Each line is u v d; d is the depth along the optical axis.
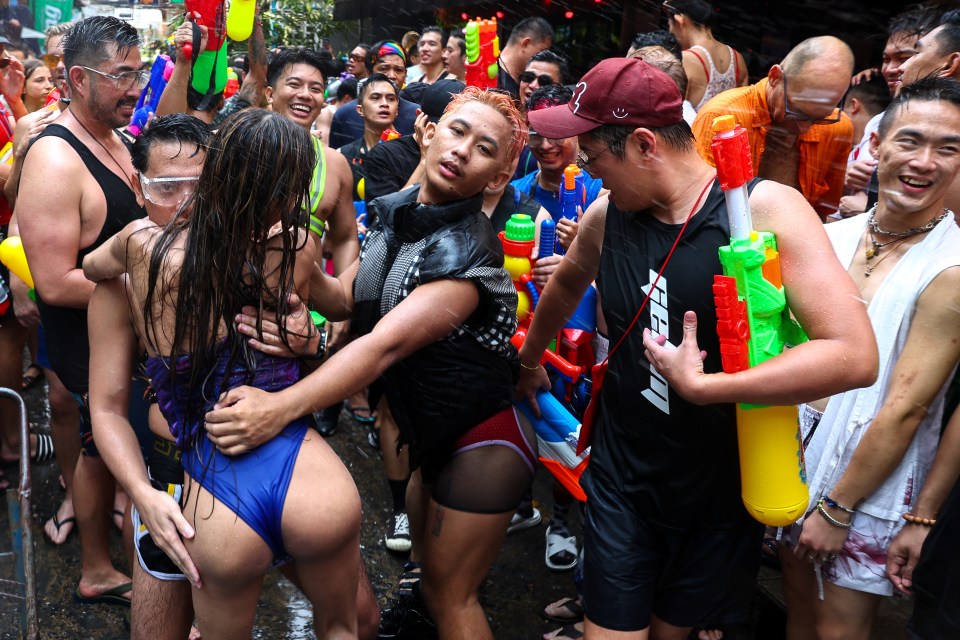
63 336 2.49
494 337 2.05
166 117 1.78
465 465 2.12
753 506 1.64
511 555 3.11
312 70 3.19
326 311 2.31
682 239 1.66
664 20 4.65
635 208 1.72
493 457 2.12
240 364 1.66
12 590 2.44
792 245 1.52
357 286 2.22
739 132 1.46
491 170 1.98
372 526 3.33
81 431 2.64
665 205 1.67
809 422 2.02
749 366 1.52
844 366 1.45
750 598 1.91
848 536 1.94
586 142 1.67
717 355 1.67
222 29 2.90
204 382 1.65
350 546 1.73
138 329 1.76
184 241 1.65
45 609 2.73
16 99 3.67
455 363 2.03
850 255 2.01
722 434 1.73
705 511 1.80
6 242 2.66
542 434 2.39
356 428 4.14
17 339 3.47
